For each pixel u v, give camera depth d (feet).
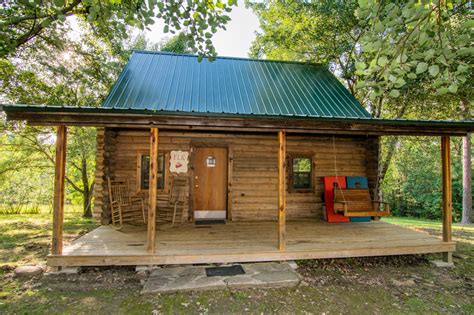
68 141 37.29
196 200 23.49
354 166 25.48
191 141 23.18
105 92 35.17
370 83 7.61
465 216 34.27
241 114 13.67
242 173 23.68
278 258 14.78
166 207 22.33
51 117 13.34
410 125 15.84
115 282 12.95
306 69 28.91
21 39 20.48
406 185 52.49
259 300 11.49
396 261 16.76
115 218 21.39
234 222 22.49
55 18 10.69
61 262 13.51
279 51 39.14
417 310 11.03
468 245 20.97
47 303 10.98
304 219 24.14
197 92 20.99
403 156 52.85
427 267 16.05
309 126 15.14
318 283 13.43
